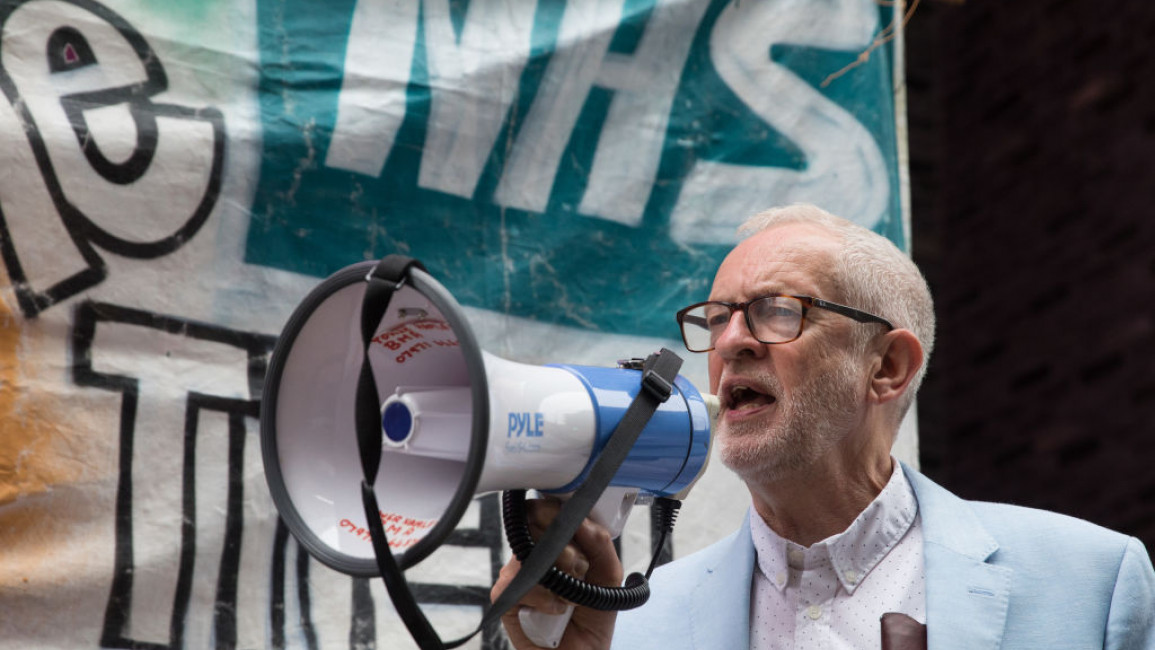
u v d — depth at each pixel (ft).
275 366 4.44
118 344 7.27
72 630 6.86
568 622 5.43
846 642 5.77
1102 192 16.76
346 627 7.47
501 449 4.50
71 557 6.93
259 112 7.88
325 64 8.11
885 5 9.75
